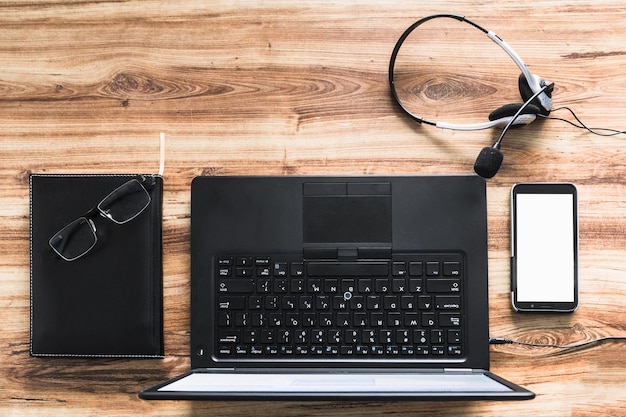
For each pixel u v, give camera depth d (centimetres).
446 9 100
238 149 100
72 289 97
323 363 93
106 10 101
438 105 100
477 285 93
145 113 100
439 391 79
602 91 99
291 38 100
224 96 100
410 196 95
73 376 98
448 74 100
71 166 100
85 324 96
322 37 100
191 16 100
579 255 97
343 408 97
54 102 101
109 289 97
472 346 93
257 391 80
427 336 93
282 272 94
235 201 95
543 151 99
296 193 95
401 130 99
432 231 94
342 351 93
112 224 97
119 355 96
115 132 100
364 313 94
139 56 101
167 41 100
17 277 100
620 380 96
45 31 101
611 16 99
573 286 95
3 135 100
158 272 97
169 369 98
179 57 100
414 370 93
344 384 85
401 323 94
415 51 100
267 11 100
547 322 97
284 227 95
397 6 100
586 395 96
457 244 94
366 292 94
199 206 95
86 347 96
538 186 96
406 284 94
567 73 99
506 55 99
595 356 96
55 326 96
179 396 78
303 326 94
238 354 94
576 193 95
